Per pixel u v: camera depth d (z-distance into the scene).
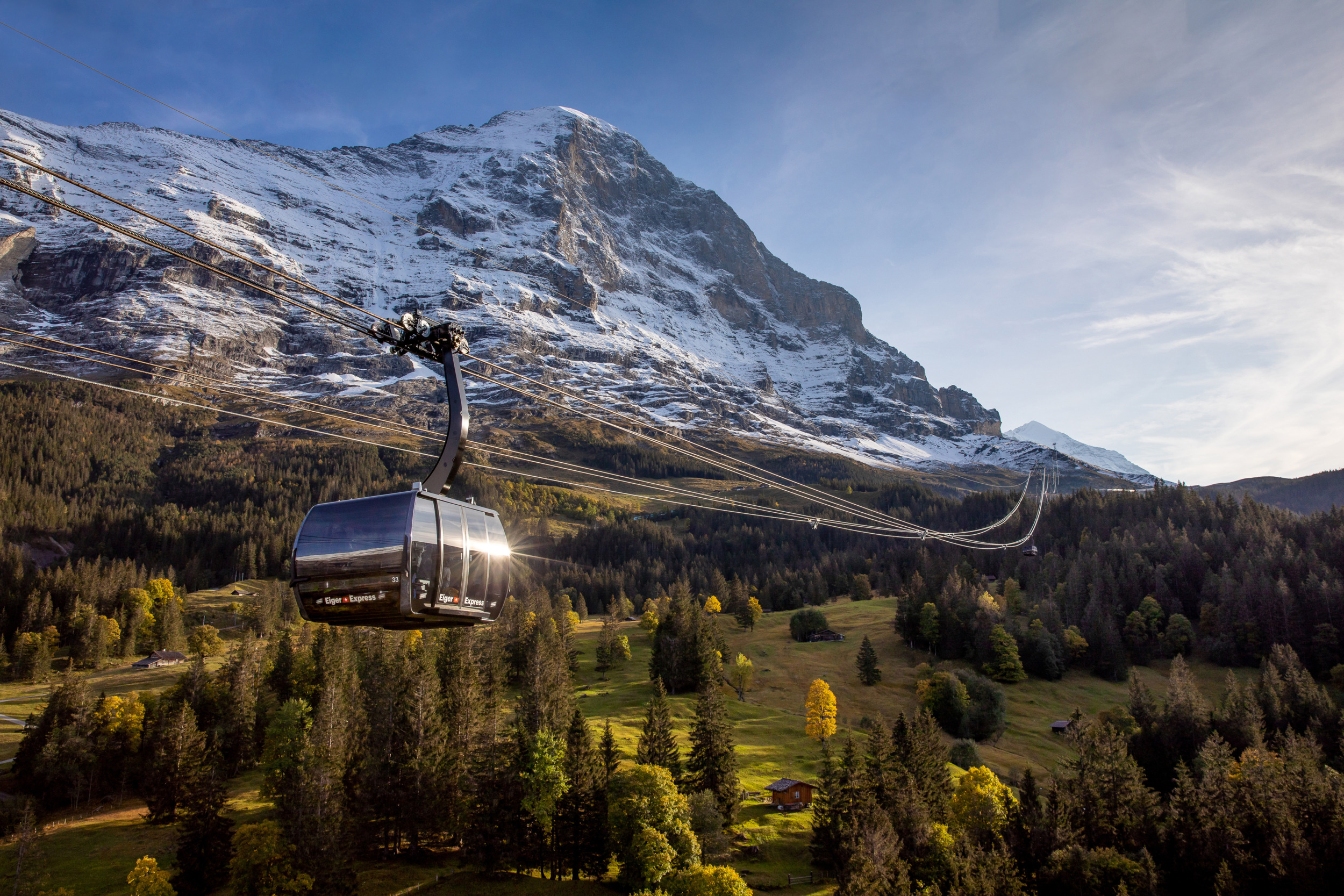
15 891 64.62
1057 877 65.69
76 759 90.62
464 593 22.27
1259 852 65.38
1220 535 194.25
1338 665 136.88
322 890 64.44
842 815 73.12
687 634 137.38
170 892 63.31
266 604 178.62
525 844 73.44
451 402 23.27
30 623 160.62
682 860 69.69
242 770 97.50
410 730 80.56
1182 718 105.94
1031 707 136.50
